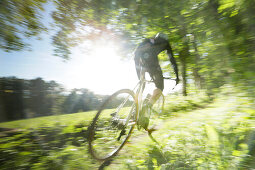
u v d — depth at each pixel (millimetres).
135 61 3014
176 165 1975
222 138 2012
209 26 5016
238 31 4684
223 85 3742
